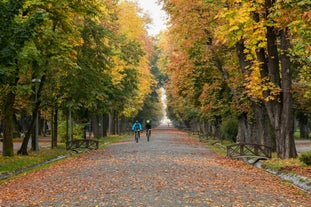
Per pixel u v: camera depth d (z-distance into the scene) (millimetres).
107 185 13930
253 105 27766
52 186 14219
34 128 31469
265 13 20000
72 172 18031
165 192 12523
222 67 33188
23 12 23125
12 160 22891
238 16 18969
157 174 16562
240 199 11602
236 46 26188
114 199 11469
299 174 15766
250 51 24578
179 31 30719
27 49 20516
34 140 31438
